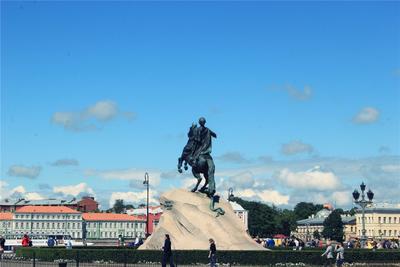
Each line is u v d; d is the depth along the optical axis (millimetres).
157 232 51344
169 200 53062
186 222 51500
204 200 53094
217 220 52000
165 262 39500
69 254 50781
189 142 54406
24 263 48375
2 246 57938
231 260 47719
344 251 51750
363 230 64062
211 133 54469
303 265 48312
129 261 48125
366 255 52125
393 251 53094
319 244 89688
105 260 49094
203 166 53625
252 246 51719
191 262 47250
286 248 63312
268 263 48125
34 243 108938
